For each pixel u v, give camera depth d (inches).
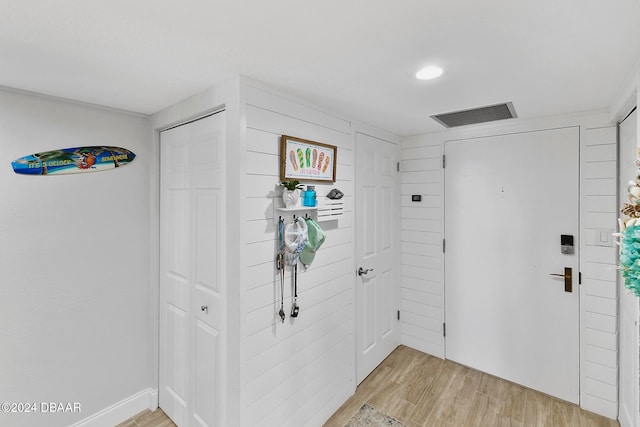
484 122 96.5
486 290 101.5
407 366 107.4
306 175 72.5
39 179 67.6
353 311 92.0
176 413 80.7
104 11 38.2
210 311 68.9
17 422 65.9
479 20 40.6
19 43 46.2
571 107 79.8
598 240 82.4
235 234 59.8
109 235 78.6
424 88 66.0
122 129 80.6
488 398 90.3
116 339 80.4
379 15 39.5
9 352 64.6
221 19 40.3
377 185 105.4
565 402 87.9
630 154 69.5
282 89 66.4
